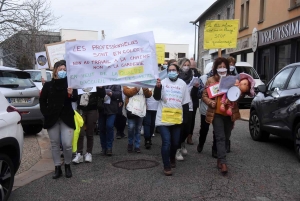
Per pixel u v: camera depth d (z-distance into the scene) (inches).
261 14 850.1
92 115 262.5
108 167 253.0
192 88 277.9
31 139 363.3
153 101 308.0
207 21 436.1
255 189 203.2
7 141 177.3
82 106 259.6
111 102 280.5
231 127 240.2
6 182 181.6
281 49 761.0
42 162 268.4
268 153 291.4
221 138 231.8
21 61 1106.7
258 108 335.9
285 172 235.8
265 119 320.5
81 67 229.9
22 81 363.3
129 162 267.1
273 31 762.2
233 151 299.6
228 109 228.2
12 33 697.6
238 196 192.2
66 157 226.7
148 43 232.7
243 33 971.3
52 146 225.0
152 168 249.4
